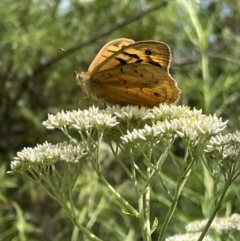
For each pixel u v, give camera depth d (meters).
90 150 0.18
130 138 0.17
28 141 0.41
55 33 0.40
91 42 0.40
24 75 0.42
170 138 0.17
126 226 0.37
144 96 0.20
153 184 0.34
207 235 0.21
